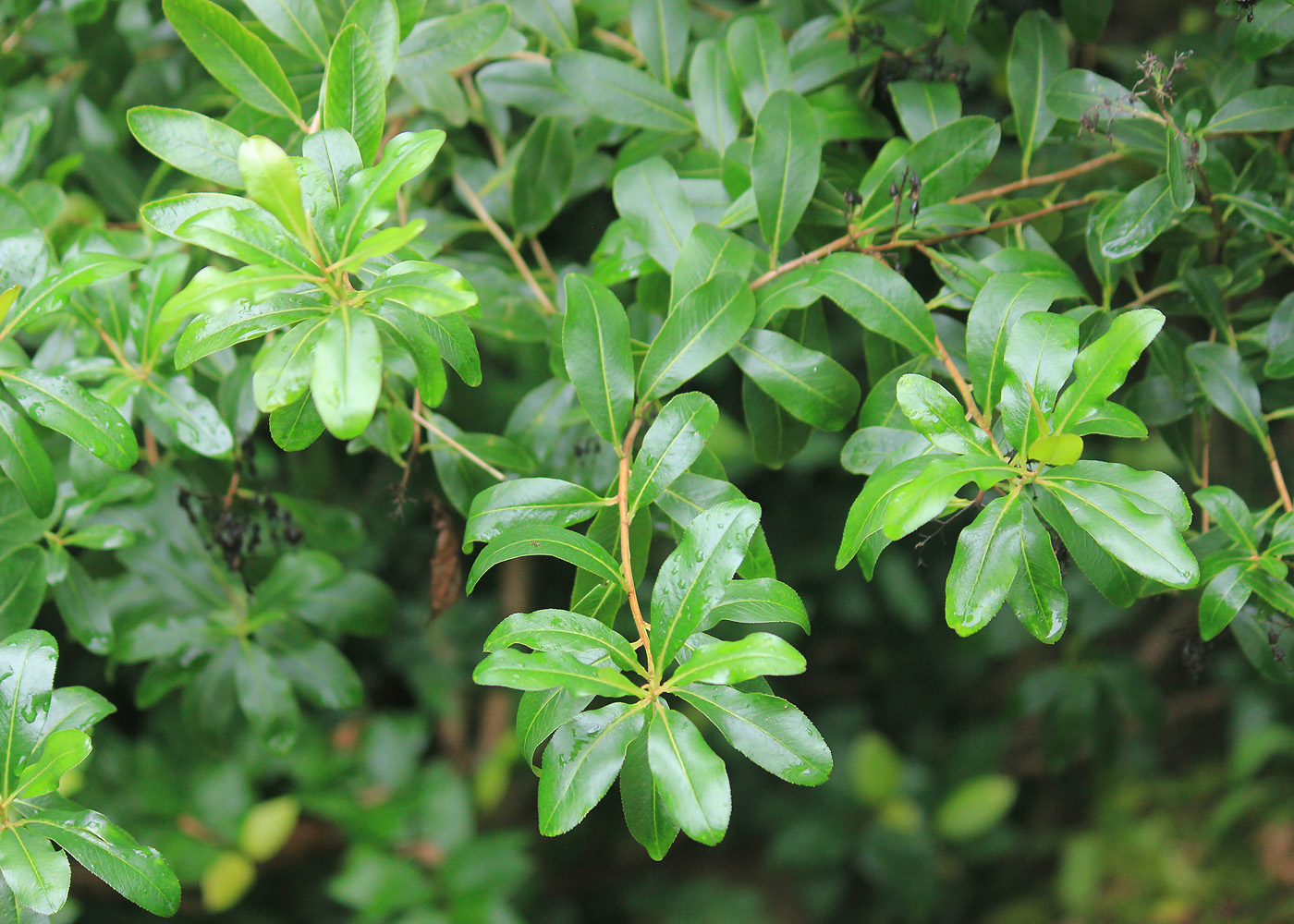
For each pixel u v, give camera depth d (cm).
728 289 125
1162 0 212
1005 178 188
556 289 144
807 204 130
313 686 150
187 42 125
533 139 146
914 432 126
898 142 136
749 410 137
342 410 112
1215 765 313
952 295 130
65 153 164
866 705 324
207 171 121
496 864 237
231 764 231
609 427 123
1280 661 130
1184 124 135
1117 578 121
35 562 136
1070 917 300
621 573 119
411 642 275
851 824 306
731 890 312
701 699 115
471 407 183
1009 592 117
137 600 147
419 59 135
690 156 143
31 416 121
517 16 145
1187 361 137
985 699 317
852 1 146
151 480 148
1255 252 140
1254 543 123
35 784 116
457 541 149
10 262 126
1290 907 278
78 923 243
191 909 255
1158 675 308
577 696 112
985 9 150
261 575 151
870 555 119
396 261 122
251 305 116
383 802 246
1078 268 156
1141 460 249
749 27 139
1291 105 129
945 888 305
